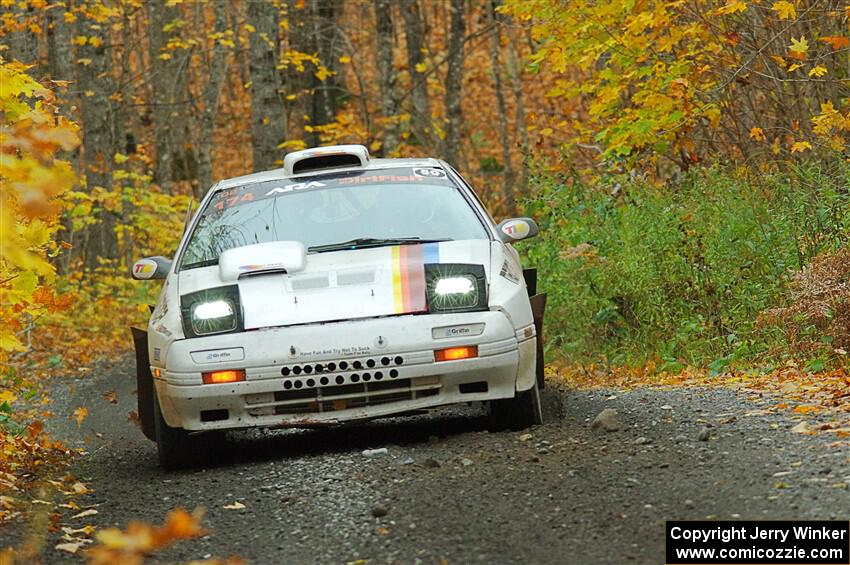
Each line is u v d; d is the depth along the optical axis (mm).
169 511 16484
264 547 13938
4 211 10422
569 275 33125
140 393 21156
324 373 18750
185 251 21953
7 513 16844
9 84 16641
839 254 25156
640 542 12484
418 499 15227
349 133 66938
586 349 31625
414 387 19062
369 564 12688
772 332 26141
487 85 101000
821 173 30703
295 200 22625
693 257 29734
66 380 38750
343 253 20750
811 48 33688
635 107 37844
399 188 22766
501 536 13195
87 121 66500
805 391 20484
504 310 19375
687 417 19094
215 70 77125
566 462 16578
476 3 99062
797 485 13898
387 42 62281
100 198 62156
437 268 19812
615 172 39031
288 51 67125
